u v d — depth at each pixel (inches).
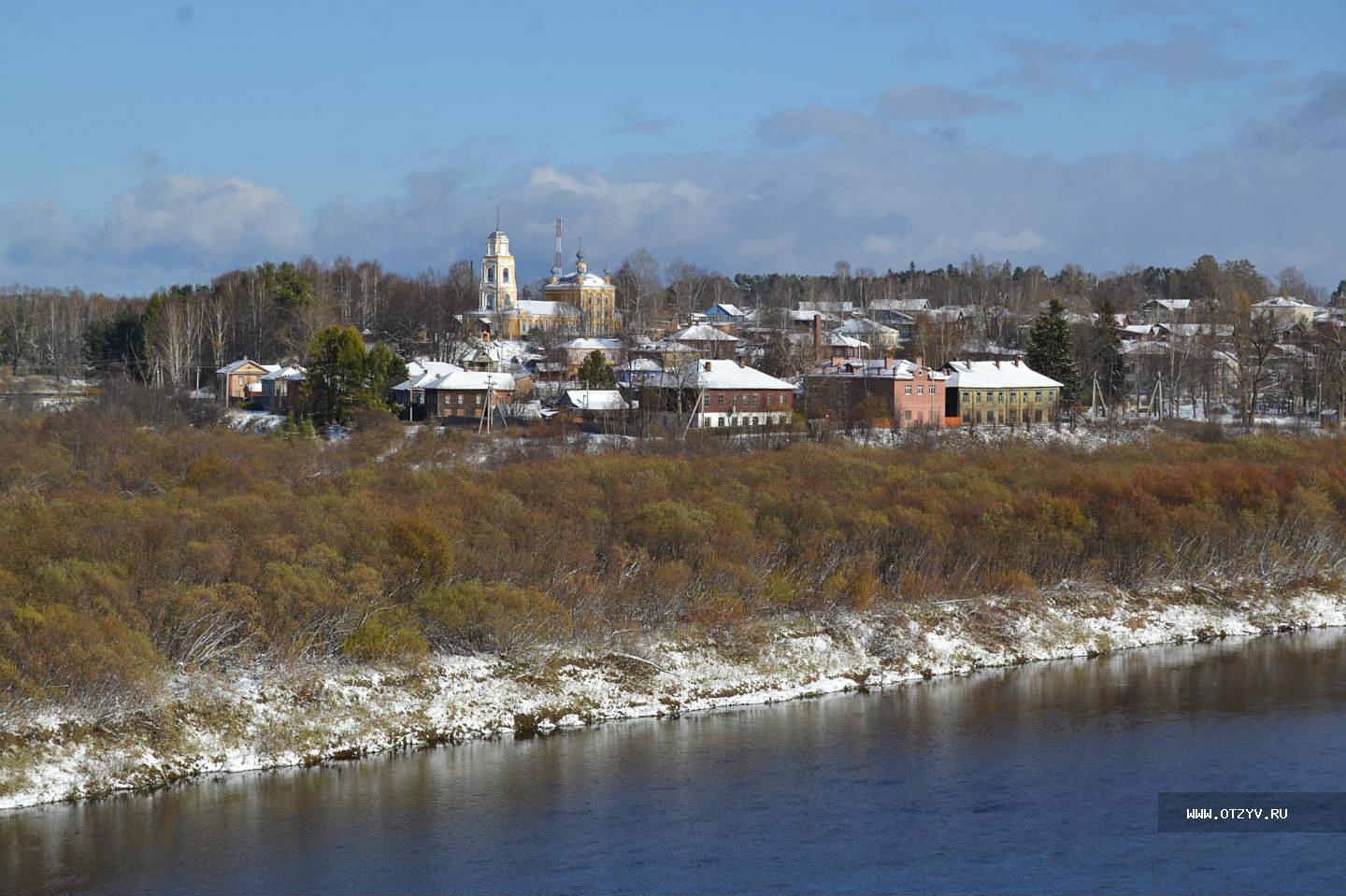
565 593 2397.9
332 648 2156.7
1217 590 3019.2
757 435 4586.6
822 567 2714.1
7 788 1728.6
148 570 2176.4
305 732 1969.7
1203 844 1628.9
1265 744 2034.9
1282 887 1512.1
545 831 1684.3
